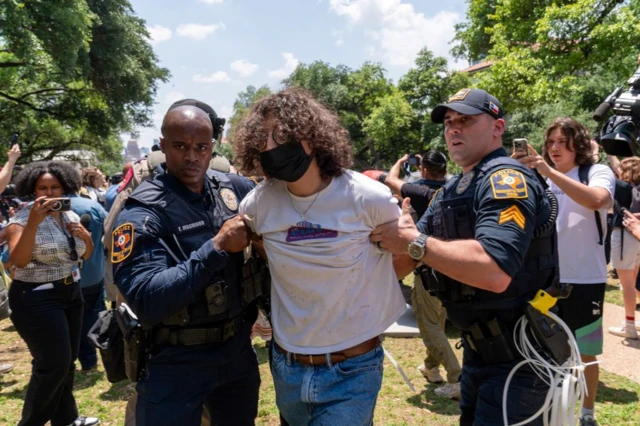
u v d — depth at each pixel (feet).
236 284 6.68
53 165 11.32
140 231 6.12
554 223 6.42
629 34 39.37
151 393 6.36
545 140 10.44
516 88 48.47
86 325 14.87
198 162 6.54
